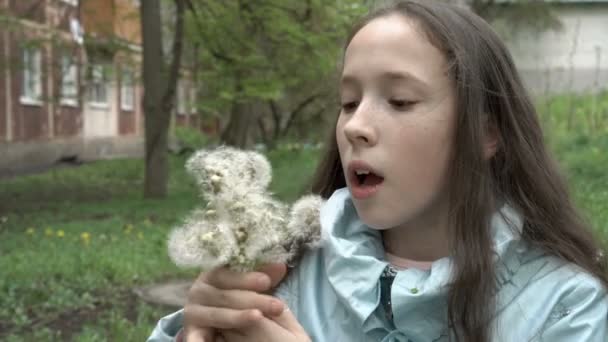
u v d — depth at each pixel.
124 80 16.78
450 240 1.46
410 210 1.38
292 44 12.94
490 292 1.37
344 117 1.45
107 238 9.59
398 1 1.49
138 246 8.87
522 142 1.53
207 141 25.86
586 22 28.17
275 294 1.56
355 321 1.45
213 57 14.32
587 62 27.88
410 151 1.36
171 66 14.63
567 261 1.46
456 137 1.39
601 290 1.42
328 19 12.49
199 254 1.23
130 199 14.68
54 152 24.52
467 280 1.36
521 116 1.56
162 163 14.97
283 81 13.75
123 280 7.16
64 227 10.49
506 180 1.54
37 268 7.29
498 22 16.16
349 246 1.49
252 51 13.73
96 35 17.05
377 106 1.37
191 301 1.35
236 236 1.24
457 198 1.40
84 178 20.25
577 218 1.58
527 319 1.38
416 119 1.36
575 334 1.35
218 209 1.25
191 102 14.61
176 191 16.22
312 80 14.29
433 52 1.38
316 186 1.84
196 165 1.28
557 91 22.58
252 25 13.58
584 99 21.75
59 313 6.04
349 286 1.44
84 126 27.17
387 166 1.35
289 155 21.19
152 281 7.24
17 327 5.59
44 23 19.45
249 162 1.29
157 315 5.81
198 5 14.29
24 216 12.14
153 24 14.67
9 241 9.23
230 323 1.28
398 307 1.39
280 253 1.32
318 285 1.54
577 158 12.01
